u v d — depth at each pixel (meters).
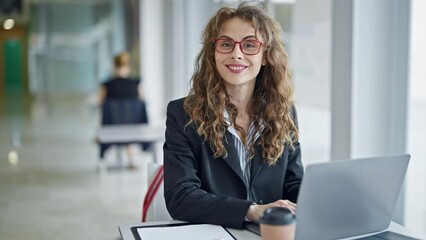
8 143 7.77
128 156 5.95
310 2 3.37
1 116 11.13
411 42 2.30
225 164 1.57
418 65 2.33
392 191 1.35
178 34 8.20
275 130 1.62
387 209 1.37
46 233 3.65
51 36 13.69
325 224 1.27
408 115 2.34
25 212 4.18
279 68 1.63
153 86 9.52
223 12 1.58
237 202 1.45
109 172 5.72
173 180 1.55
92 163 6.22
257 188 1.61
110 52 13.13
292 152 1.70
